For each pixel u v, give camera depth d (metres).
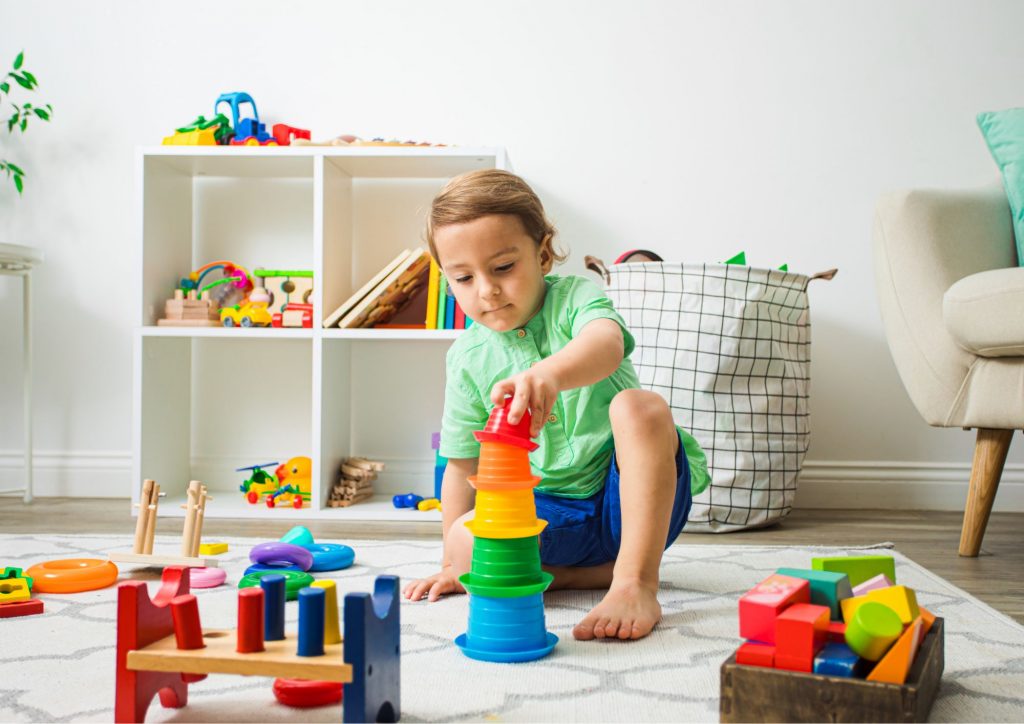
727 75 2.23
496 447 0.89
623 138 2.24
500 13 2.26
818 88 2.22
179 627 0.68
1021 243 1.65
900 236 1.63
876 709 0.64
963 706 0.76
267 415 2.29
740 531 1.82
